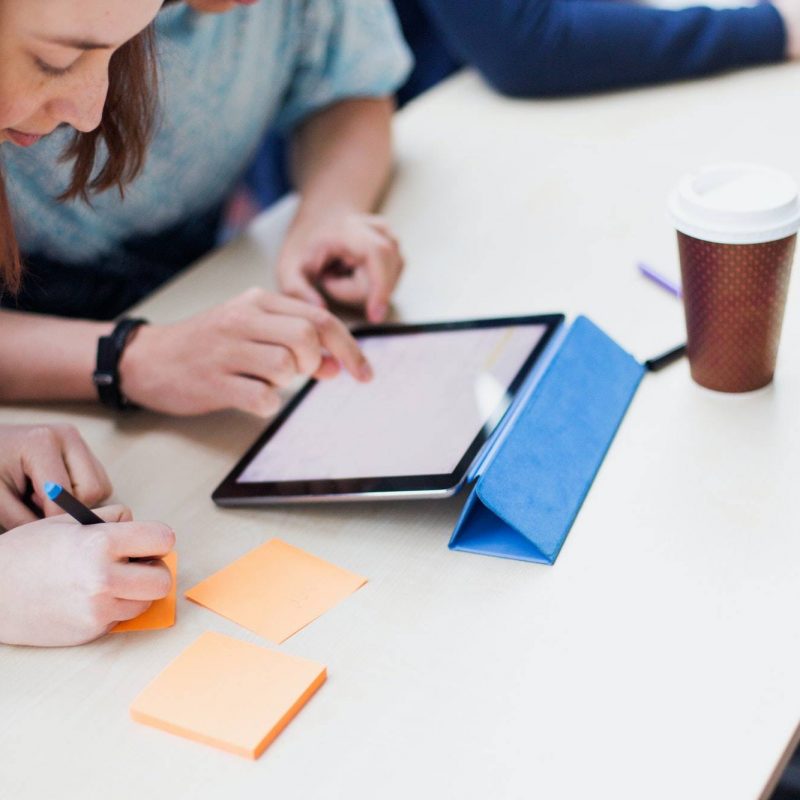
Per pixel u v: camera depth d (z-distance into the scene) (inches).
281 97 49.8
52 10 21.9
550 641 23.2
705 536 25.4
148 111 33.4
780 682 21.4
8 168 40.0
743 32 51.2
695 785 19.6
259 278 41.7
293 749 21.7
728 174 29.2
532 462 27.2
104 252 47.0
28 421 34.7
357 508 28.5
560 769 20.4
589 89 53.2
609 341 32.0
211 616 25.5
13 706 23.7
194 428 33.4
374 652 23.7
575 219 41.4
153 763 21.9
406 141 51.4
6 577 25.6
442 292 38.1
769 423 28.9
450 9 52.6
